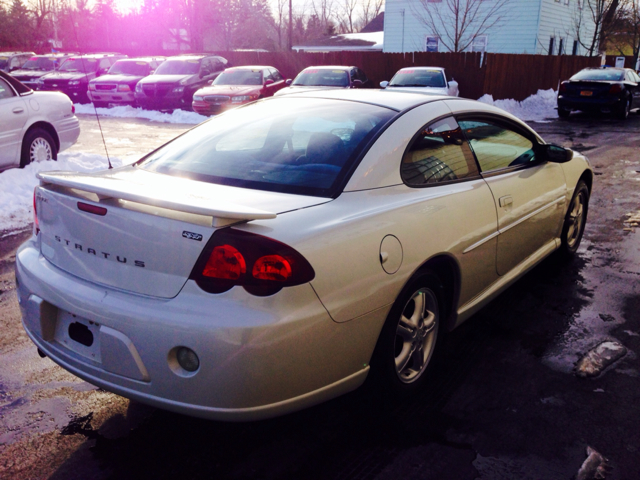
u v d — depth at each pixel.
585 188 4.86
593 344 3.45
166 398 2.07
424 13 27.92
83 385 2.94
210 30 47.91
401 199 2.64
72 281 2.29
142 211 2.11
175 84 17.20
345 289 2.21
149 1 43.97
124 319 2.07
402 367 2.73
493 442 2.49
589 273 4.64
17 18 41.72
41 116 8.05
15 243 5.43
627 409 2.77
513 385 2.97
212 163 2.78
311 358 2.12
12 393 2.84
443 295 2.92
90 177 2.45
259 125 3.04
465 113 3.34
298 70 23.59
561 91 17.59
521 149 3.84
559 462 2.37
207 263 1.98
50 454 2.39
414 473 2.29
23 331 3.55
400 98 3.21
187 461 2.35
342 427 2.59
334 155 2.65
